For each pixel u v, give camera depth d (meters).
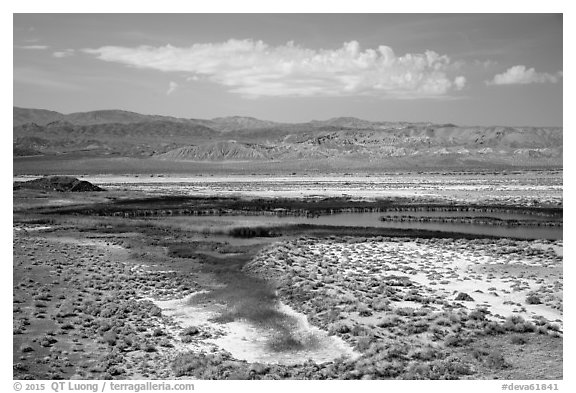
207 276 43.31
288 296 36.28
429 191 127.31
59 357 26.14
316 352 27.28
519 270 43.50
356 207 94.88
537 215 84.75
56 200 99.44
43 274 42.09
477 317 30.98
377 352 26.39
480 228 71.19
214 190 133.00
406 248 53.59
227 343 28.64
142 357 26.52
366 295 35.59
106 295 37.03
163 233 64.62
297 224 71.31
